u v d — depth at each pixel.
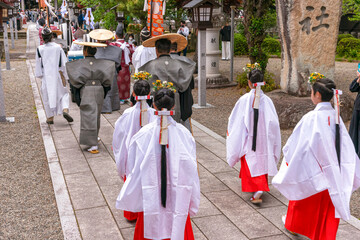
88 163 6.14
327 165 3.52
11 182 5.53
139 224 3.57
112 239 4.02
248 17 11.80
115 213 4.56
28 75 14.48
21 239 4.10
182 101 5.36
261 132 4.74
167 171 3.34
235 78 14.29
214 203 4.84
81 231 4.16
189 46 21.86
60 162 6.18
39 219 4.52
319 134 3.51
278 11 8.84
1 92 8.52
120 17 13.49
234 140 4.79
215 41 12.88
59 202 4.78
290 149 3.68
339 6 8.56
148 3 7.18
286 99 8.50
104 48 8.49
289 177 3.65
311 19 8.52
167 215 3.39
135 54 8.96
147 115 4.14
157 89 3.51
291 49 8.70
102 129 8.02
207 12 9.62
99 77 6.47
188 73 5.26
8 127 8.24
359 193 5.32
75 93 6.53
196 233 4.15
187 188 3.33
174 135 3.33
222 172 5.84
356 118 5.96
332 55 8.74
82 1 17.88
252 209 4.69
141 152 3.33
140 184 3.39
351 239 4.03
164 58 5.20
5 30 15.43
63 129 7.93
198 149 6.89
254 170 4.73
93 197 4.96
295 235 4.09
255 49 11.76
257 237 4.07
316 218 3.70
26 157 6.53
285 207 4.74
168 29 19.03
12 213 4.65
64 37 16.44
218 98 11.39
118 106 9.35
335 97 3.55
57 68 7.82
